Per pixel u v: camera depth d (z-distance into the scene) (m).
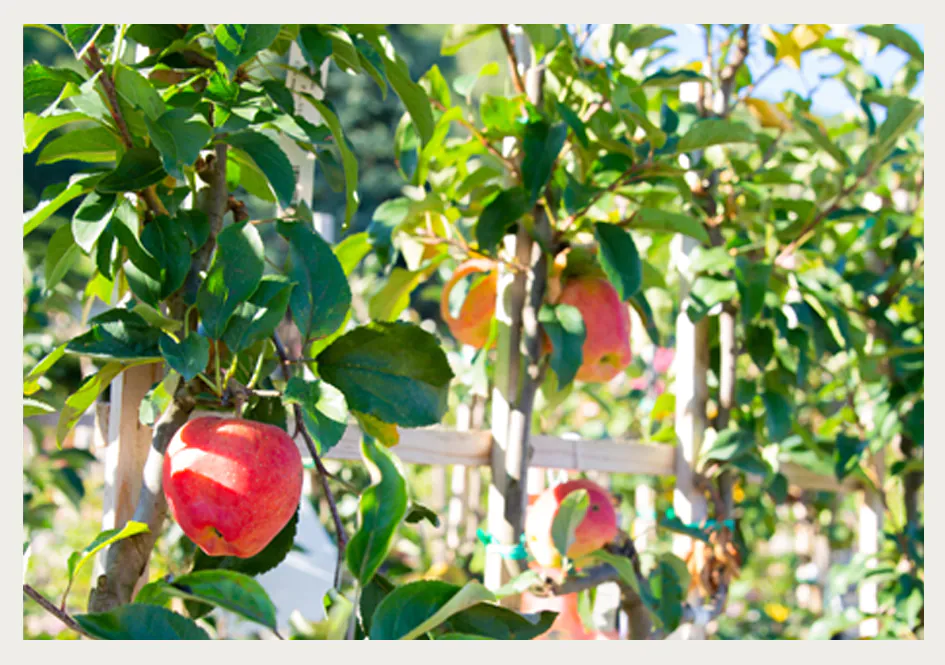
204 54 0.98
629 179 1.33
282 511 0.79
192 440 0.79
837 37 1.68
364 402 0.88
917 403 1.82
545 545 1.33
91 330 0.80
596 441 1.52
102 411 1.13
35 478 1.96
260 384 0.98
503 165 1.41
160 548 1.96
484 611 0.90
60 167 6.62
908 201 2.12
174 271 0.86
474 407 2.23
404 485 0.78
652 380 2.87
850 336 1.57
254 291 0.81
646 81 1.41
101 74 0.82
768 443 1.65
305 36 0.95
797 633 2.81
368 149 8.95
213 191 0.95
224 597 0.75
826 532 2.82
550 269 1.33
